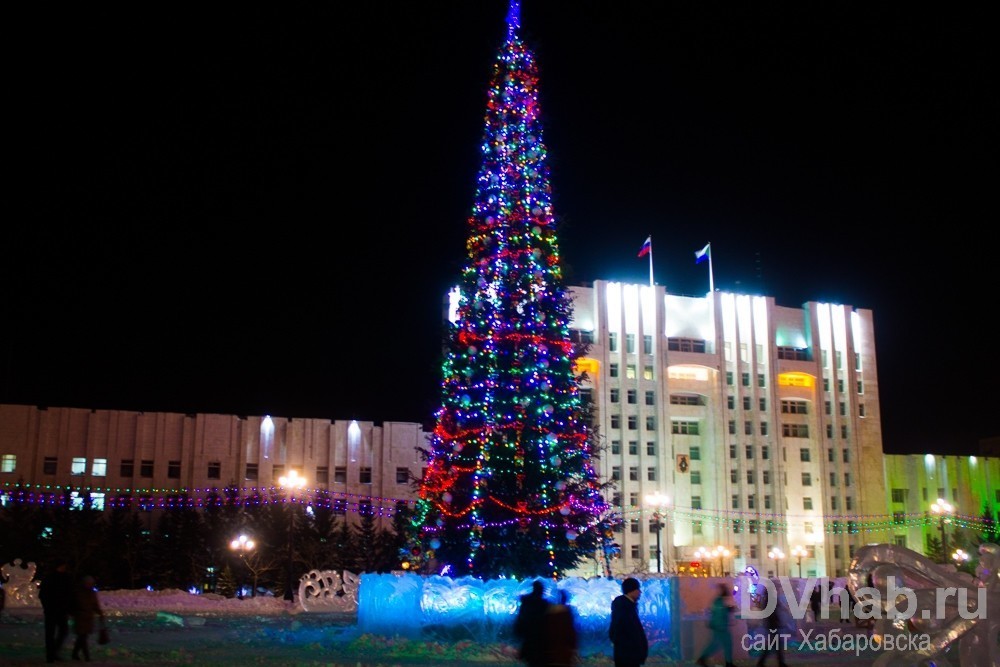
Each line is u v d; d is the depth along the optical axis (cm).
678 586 2253
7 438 7362
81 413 7644
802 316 10531
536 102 3288
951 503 10531
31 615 3269
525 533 2831
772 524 9631
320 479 8081
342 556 7194
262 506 7431
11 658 1959
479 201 3184
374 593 2852
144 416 7781
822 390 10294
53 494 7394
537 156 3219
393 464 8288
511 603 2461
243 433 7981
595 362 9356
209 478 7812
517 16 3366
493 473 2841
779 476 9781
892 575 1459
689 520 9438
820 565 9744
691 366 9794
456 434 2952
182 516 7269
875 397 10525
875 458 10312
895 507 10331
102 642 2008
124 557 6800
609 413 9306
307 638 2655
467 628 2506
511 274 3031
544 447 2875
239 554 6938
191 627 3086
